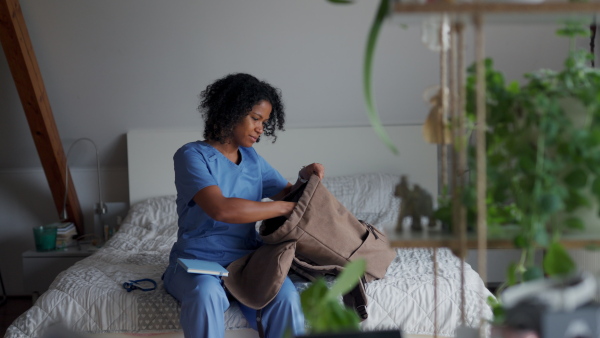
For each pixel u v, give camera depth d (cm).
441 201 106
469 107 100
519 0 88
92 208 386
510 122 98
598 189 91
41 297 202
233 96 207
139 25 321
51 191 363
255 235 217
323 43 332
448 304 194
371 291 197
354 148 366
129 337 194
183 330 182
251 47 335
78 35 322
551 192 92
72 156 379
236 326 192
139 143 366
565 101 95
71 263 339
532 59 335
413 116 366
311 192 198
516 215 101
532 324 87
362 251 200
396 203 332
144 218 332
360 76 346
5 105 350
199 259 203
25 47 311
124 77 343
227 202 190
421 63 337
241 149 219
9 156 373
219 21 324
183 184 201
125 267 237
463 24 93
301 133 366
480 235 91
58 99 350
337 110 363
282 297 186
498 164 99
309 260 203
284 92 354
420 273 213
